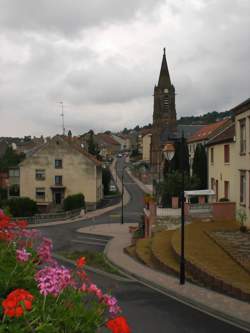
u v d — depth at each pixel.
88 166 66.00
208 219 30.84
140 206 66.19
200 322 12.58
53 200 66.38
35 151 67.06
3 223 7.94
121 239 35.31
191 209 33.81
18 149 139.88
